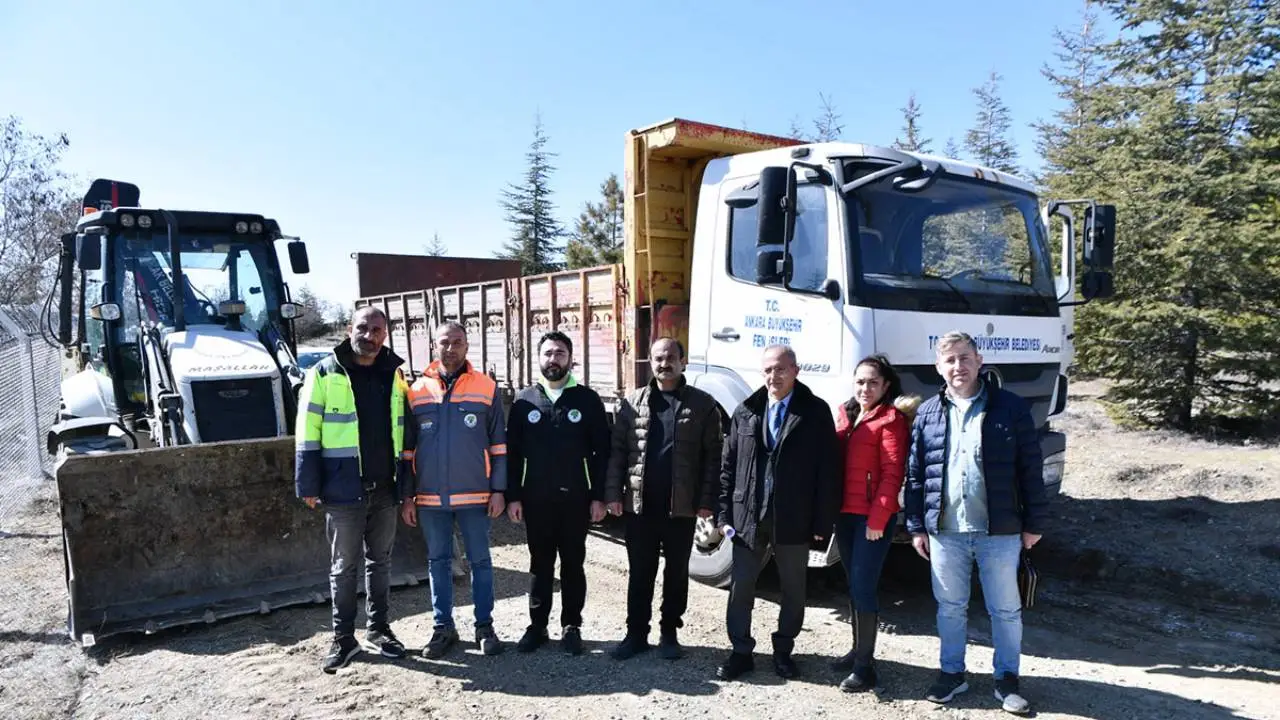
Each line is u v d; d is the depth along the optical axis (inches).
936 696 163.5
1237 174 409.1
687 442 180.5
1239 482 323.6
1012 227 241.6
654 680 174.4
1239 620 218.5
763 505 170.1
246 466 217.9
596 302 283.3
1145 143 442.3
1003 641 163.0
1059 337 244.5
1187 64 463.2
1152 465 358.9
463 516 189.5
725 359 240.8
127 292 283.9
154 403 263.6
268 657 186.7
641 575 185.8
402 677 176.1
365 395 182.9
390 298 438.9
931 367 211.6
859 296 202.8
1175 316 411.2
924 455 168.9
